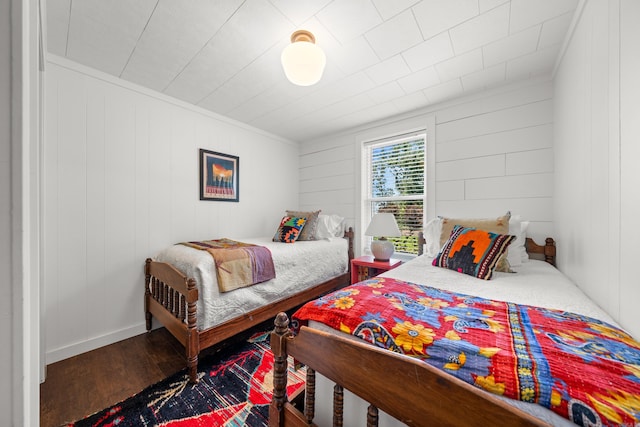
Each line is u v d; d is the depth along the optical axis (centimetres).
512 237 153
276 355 83
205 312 160
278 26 147
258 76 201
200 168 260
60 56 175
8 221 36
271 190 339
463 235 173
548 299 111
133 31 151
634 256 83
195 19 141
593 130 117
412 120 268
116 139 203
